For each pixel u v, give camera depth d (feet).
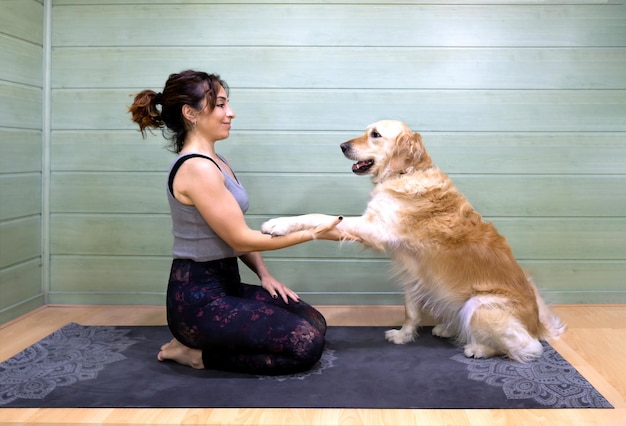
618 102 10.37
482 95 10.37
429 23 10.26
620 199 10.53
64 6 10.32
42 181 10.54
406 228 8.27
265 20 10.27
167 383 6.98
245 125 10.44
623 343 8.61
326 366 7.61
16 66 9.62
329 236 8.02
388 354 8.13
